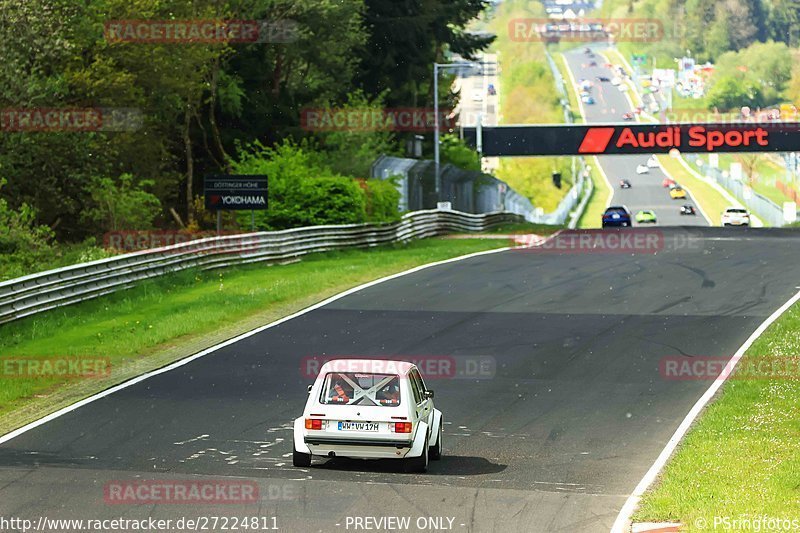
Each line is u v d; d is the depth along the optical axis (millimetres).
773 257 91125
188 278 73438
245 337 56031
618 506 27062
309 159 128750
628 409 41906
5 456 32812
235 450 34031
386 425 30453
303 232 90875
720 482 29141
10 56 84188
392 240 107812
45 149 87000
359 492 27844
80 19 92812
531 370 49125
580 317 62469
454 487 28781
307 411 30844
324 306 66000
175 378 46312
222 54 119438
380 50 171500
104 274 65312
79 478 29312
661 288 73688
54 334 55062
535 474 31578
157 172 106625
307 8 127188
